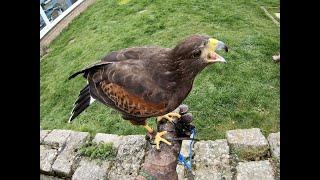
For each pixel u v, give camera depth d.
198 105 0.66
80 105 0.43
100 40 1.03
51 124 0.76
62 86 0.90
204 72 0.74
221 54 0.78
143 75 0.37
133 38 0.96
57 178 0.58
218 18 0.97
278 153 0.53
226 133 0.57
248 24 0.93
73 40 1.15
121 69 0.38
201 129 0.62
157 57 0.37
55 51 1.14
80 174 0.56
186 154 0.55
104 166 0.56
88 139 0.62
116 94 0.39
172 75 0.36
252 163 0.53
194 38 0.34
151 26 0.99
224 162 0.53
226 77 0.72
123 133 0.65
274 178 0.51
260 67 0.74
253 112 0.64
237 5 1.06
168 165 0.32
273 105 0.65
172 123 0.36
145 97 0.37
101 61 0.41
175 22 0.98
